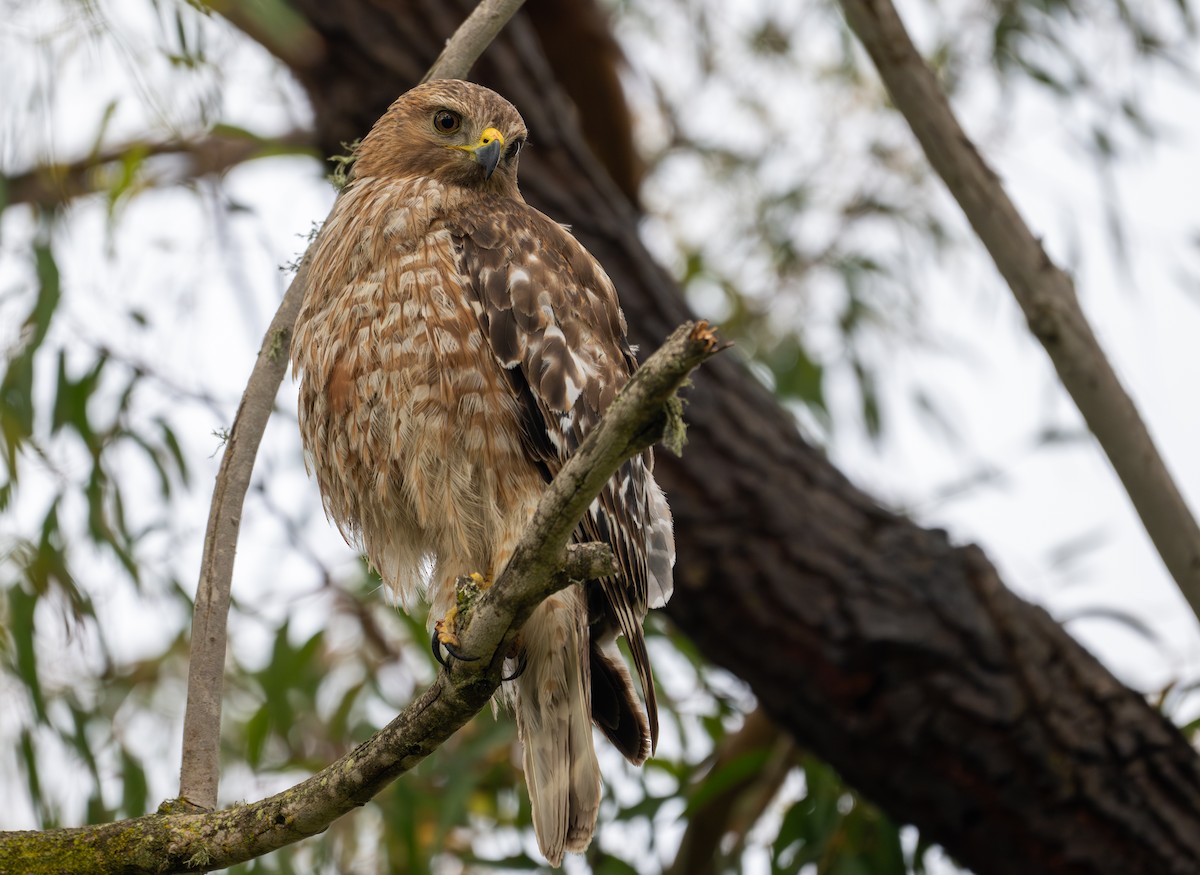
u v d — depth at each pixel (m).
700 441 10.07
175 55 8.73
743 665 10.10
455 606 7.20
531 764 7.68
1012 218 9.15
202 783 6.63
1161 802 9.72
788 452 10.28
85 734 11.32
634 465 8.12
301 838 6.30
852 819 11.42
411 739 6.13
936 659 9.77
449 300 7.70
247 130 11.99
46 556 10.95
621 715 8.12
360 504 8.20
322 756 12.44
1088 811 9.71
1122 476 9.07
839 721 9.98
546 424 7.80
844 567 9.95
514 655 7.73
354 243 7.92
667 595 8.54
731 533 9.93
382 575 8.44
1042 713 9.70
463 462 7.69
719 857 12.25
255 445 7.01
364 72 10.26
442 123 8.70
